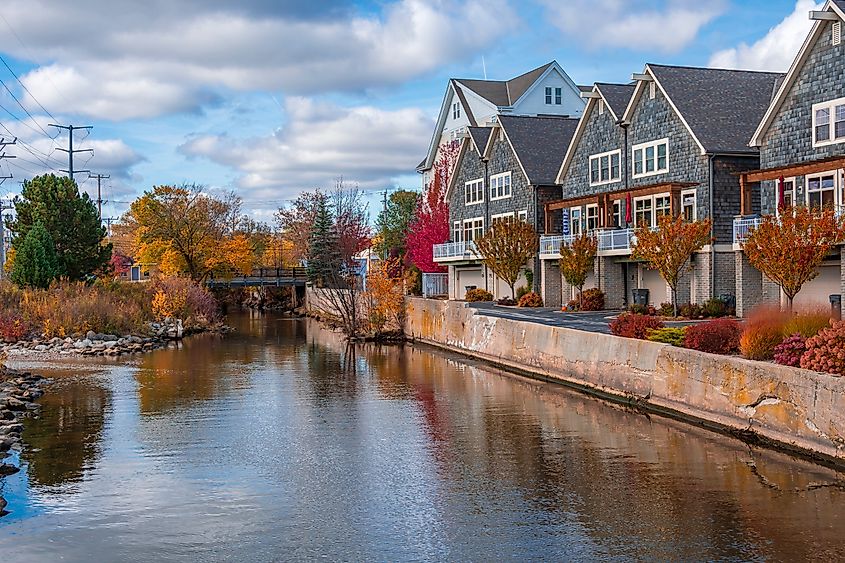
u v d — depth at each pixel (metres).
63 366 35.22
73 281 54.00
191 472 16.91
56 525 13.60
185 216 73.19
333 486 15.85
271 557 12.14
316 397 26.47
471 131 57.41
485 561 11.87
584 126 46.19
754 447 18.39
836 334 17.41
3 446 19.03
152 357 39.19
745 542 12.47
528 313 41.59
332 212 88.00
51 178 55.59
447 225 64.38
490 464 17.39
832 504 14.19
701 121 37.59
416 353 40.66
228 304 99.31
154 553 12.34
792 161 32.50
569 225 47.09
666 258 34.50
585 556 12.00
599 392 25.89
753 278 34.09
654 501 14.59
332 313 62.44
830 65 30.67
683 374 21.55
